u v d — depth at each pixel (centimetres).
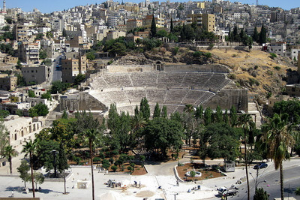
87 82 19400
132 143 12269
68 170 10300
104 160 10756
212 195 8338
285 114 6003
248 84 18512
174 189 8800
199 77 19900
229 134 11075
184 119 13325
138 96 19012
